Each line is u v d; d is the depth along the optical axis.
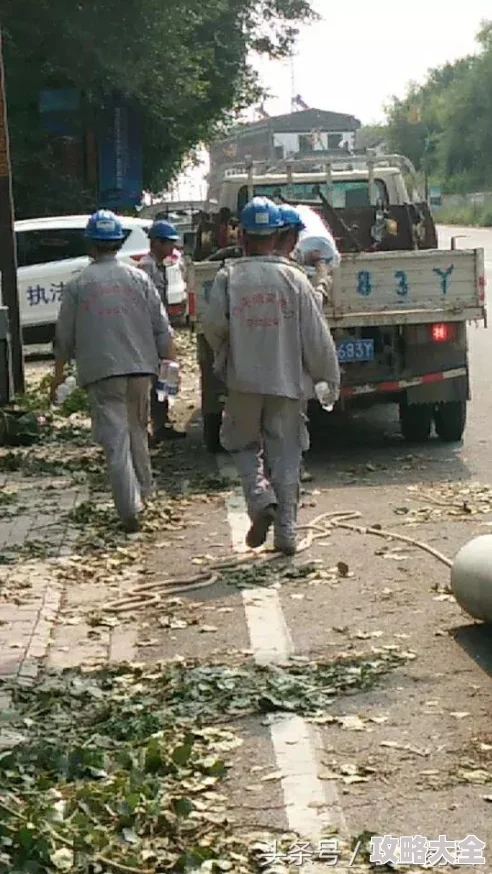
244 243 11.07
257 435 11.05
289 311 10.82
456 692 8.82
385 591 10.35
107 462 11.87
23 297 23.36
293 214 11.09
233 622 9.95
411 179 17.19
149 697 8.87
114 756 8.16
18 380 17.16
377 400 14.47
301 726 8.50
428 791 7.88
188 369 20.78
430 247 16.56
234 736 8.42
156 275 14.92
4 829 7.45
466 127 113.81
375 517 12.14
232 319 10.80
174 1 35.12
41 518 12.34
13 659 9.44
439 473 13.59
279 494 11.05
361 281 13.99
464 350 14.31
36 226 23.69
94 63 34.34
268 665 9.20
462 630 9.65
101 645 9.74
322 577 10.66
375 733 8.41
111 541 11.70
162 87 36.44
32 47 34.19
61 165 37.31
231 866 7.38
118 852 7.45
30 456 14.58
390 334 14.31
